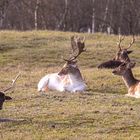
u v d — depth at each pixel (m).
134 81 29.92
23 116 24.47
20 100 28.08
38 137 21.30
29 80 35.94
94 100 28.08
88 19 91.50
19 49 47.97
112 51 46.94
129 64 30.08
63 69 31.22
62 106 26.59
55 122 23.44
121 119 23.80
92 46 48.94
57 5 91.31
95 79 35.59
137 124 23.05
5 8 85.88
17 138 21.17
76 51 33.94
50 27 90.50
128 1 89.50
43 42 50.59
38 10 89.12
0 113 25.03
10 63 43.47
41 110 25.67
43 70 40.66
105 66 39.88
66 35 54.12
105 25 92.31
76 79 31.03
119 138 21.09
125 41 51.62
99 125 22.97
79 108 26.00
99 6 91.19
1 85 34.19
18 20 94.06
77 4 91.38
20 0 93.56
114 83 34.41
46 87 31.56
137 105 26.88
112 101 27.84
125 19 89.50
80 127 22.72
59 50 47.28
